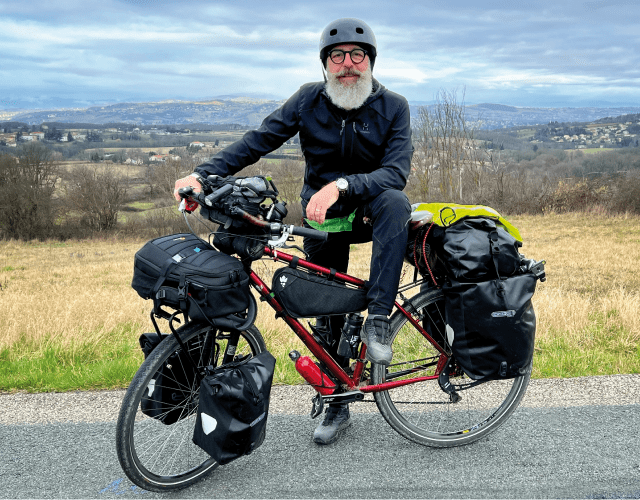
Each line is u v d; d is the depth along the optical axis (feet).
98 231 138.92
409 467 8.34
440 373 9.04
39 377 12.99
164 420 7.69
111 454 8.95
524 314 7.90
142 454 7.61
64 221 140.36
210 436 7.07
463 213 8.23
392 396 9.57
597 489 7.60
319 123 8.52
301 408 10.62
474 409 9.68
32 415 10.57
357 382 8.74
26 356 15.83
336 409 9.37
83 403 11.19
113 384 12.43
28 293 39.27
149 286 7.06
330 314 8.09
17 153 138.82
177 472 7.94
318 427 9.26
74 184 139.64
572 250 48.98
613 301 19.95
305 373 8.34
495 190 103.45
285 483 7.97
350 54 7.95
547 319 17.29
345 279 8.21
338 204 8.42
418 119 106.42
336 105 8.21
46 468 8.50
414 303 8.72
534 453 8.65
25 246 122.93
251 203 7.16
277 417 10.21
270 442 9.23
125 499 7.66
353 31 7.85
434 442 8.91
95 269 64.34
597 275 34.01
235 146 8.54
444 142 104.58
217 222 7.38
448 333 8.18
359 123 8.41
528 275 8.07
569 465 8.25
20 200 132.26
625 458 8.41
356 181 7.68
